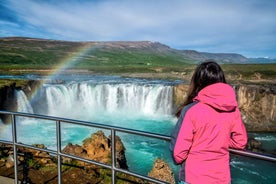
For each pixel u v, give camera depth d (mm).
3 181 5223
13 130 3943
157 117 31578
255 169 15805
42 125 23125
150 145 18578
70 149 10172
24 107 27750
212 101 2014
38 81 32375
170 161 15469
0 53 173125
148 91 33125
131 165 15156
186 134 2053
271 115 28453
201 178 2074
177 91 31906
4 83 26797
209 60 2275
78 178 6730
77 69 104062
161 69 98562
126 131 2807
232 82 41188
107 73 80938
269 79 46594
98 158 9938
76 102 33156
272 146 23406
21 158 7090
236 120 2109
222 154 2082
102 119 30656
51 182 6273
